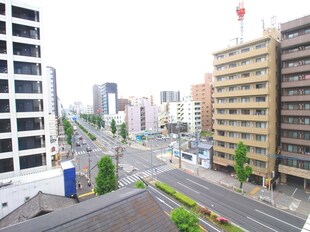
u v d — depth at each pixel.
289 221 20.98
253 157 31.17
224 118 35.59
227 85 34.69
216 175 36.06
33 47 26.84
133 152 56.19
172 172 38.66
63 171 22.86
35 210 16.41
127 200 10.13
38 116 26.72
